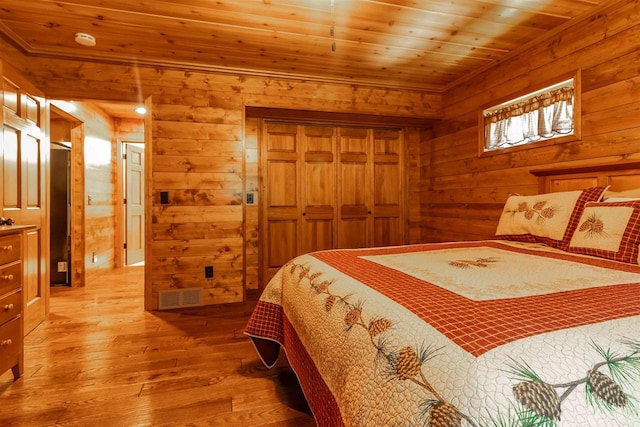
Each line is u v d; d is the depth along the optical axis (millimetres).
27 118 2561
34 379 1871
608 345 727
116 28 2537
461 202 3576
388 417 732
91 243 4250
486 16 2391
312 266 1698
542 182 2646
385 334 895
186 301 3191
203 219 3238
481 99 3318
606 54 2229
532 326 794
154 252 3121
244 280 3369
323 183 3943
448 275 1308
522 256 1731
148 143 3107
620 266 1468
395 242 4188
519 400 619
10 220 1949
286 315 1773
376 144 4129
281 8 2287
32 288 2615
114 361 2092
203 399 1694
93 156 4301
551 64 2613
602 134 2246
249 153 3668
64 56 2893
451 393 650
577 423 610
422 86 3748
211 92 3242
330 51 2943
